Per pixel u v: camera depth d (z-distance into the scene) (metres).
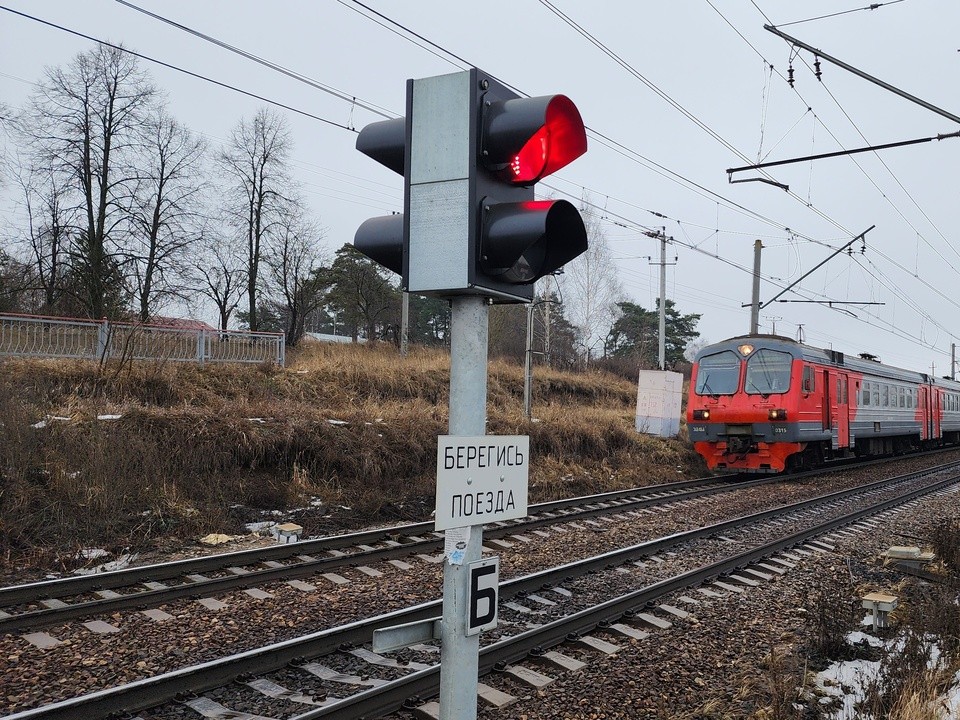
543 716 5.08
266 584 7.93
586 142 3.28
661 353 29.06
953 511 15.41
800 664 6.21
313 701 5.02
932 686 5.48
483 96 3.15
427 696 5.19
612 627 6.90
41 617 6.41
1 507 9.38
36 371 13.78
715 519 13.51
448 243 3.09
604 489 18.00
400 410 17.25
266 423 13.61
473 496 3.15
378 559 9.20
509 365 29.27
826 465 24.41
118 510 10.17
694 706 5.45
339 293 33.00
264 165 32.19
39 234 29.17
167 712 4.85
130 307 26.39
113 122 28.47
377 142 3.41
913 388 29.16
